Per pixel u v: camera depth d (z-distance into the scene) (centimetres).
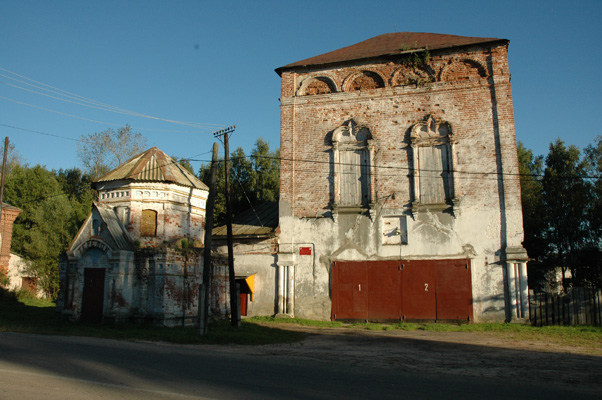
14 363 984
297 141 2697
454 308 2323
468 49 2520
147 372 923
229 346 1465
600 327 2088
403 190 2495
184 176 2747
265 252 2630
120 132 5153
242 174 4694
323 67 2738
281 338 1683
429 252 2406
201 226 2792
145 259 2139
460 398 766
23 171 5328
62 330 1803
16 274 4019
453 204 2389
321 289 2517
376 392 798
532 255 3578
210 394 751
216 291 2447
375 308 2428
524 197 3591
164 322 2009
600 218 3284
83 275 2191
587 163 3441
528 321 2219
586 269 3362
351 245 2520
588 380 953
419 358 1253
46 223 4284
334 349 1424
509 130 2389
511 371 1055
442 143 2488
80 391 747
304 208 2617
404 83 2600
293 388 815
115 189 2573
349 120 2636
